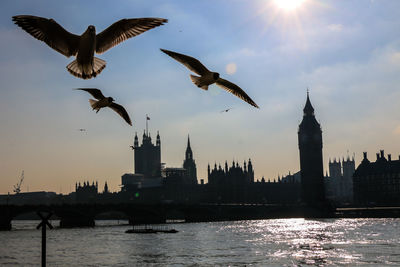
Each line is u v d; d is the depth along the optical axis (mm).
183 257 90625
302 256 89562
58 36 5957
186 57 6816
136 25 6242
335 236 131500
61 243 121188
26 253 98500
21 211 185500
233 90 6930
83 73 5762
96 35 6109
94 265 81625
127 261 85938
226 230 168375
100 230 178375
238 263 82438
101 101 7055
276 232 153875
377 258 84125
